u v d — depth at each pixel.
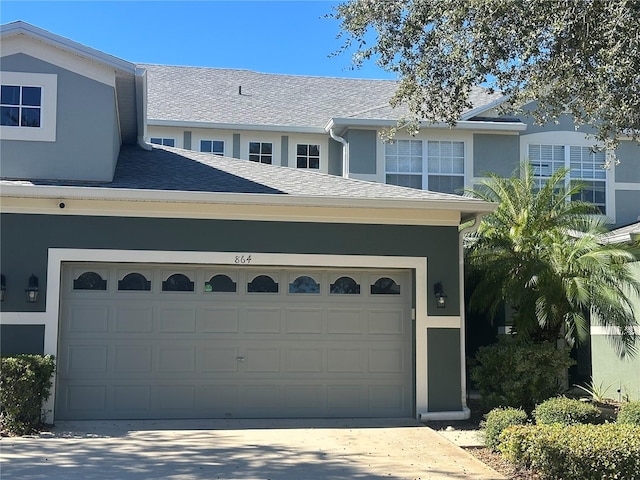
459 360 12.69
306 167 20.67
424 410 12.45
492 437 9.94
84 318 12.02
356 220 12.67
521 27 9.18
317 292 12.70
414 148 19.64
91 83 12.85
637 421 9.98
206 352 12.29
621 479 7.81
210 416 12.20
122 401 12.00
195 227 12.20
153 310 12.23
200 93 22.05
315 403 12.49
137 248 12.00
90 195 11.66
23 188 11.48
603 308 13.80
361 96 23.08
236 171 14.12
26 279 11.66
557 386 12.64
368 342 12.73
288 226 12.47
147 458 9.09
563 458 7.94
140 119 14.79
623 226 19.52
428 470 8.73
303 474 8.42
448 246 12.90
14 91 12.62
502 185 15.02
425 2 10.08
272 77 23.97
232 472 8.45
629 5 8.36
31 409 10.80
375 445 10.19
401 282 12.96
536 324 13.93
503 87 10.52
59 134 12.65
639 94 9.07
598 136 11.04
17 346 11.55
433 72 10.41
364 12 10.48
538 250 14.09
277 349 12.48
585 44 9.07
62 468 8.48
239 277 12.52
